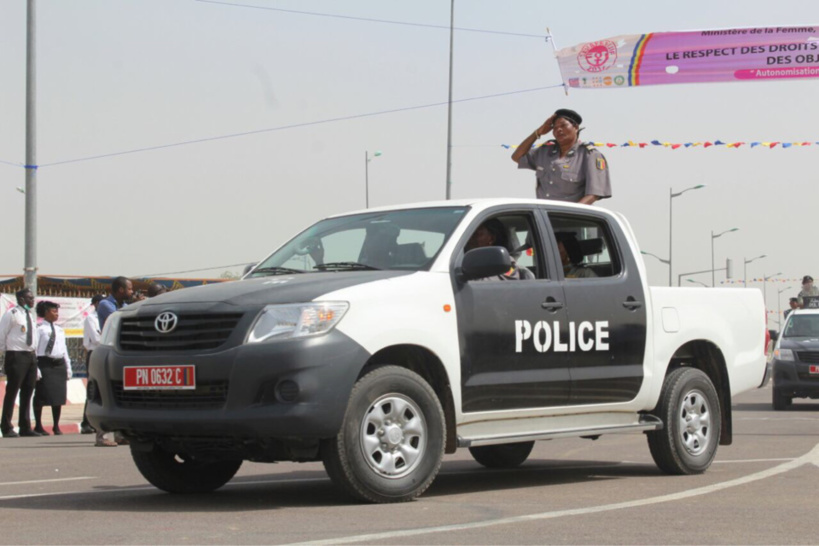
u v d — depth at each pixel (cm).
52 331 1681
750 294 1014
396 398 698
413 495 704
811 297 2531
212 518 637
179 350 692
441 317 735
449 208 812
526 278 814
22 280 2806
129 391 712
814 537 568
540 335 797
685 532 579
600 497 741
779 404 2061
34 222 2242
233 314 681
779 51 1437
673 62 1455
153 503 731
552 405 805
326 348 668
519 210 830
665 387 905
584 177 1006
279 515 645
